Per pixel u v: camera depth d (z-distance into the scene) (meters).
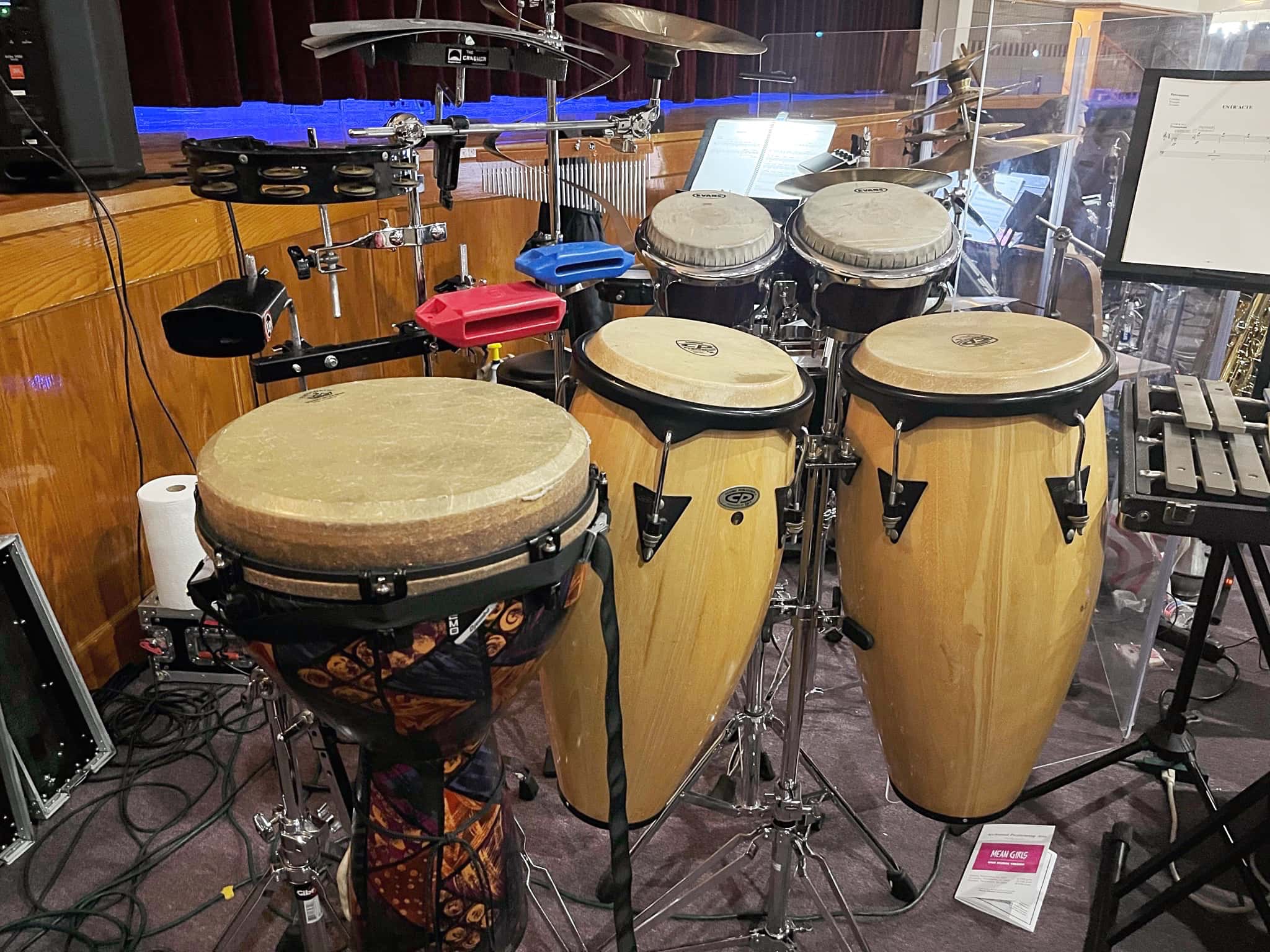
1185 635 1.98
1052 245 2.05
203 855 1.42
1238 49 1.79
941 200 1.77
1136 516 1.16
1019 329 1.23
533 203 2.79
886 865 1.39
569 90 3.34
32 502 1.55
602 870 1.42
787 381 1.07
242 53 2.24
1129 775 1.63
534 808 1.54
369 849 0.99
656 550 1.07
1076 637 1.20
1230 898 1.38
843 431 1.22
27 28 1.43
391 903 1.00
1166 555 1.60
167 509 1.65
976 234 2.13
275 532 0.72
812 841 1.49
